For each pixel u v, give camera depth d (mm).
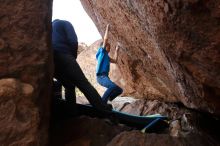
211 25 2967
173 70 4484
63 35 3797
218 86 3688
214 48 3121
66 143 3369
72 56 3736
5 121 2258
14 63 2410
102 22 6316
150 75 6293
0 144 2227
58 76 3805
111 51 7117
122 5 4535
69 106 3916
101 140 3391
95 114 4070
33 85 2453
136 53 5969
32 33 2500
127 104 6863
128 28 5172
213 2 2781
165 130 4484
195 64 3545
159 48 4254
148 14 3711
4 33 2404
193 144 3404
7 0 2432
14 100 2316
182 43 3389
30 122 2350
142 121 4297
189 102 5352
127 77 7309
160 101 6883
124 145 3102
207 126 5582
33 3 2514
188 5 2939
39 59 2504
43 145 2568
